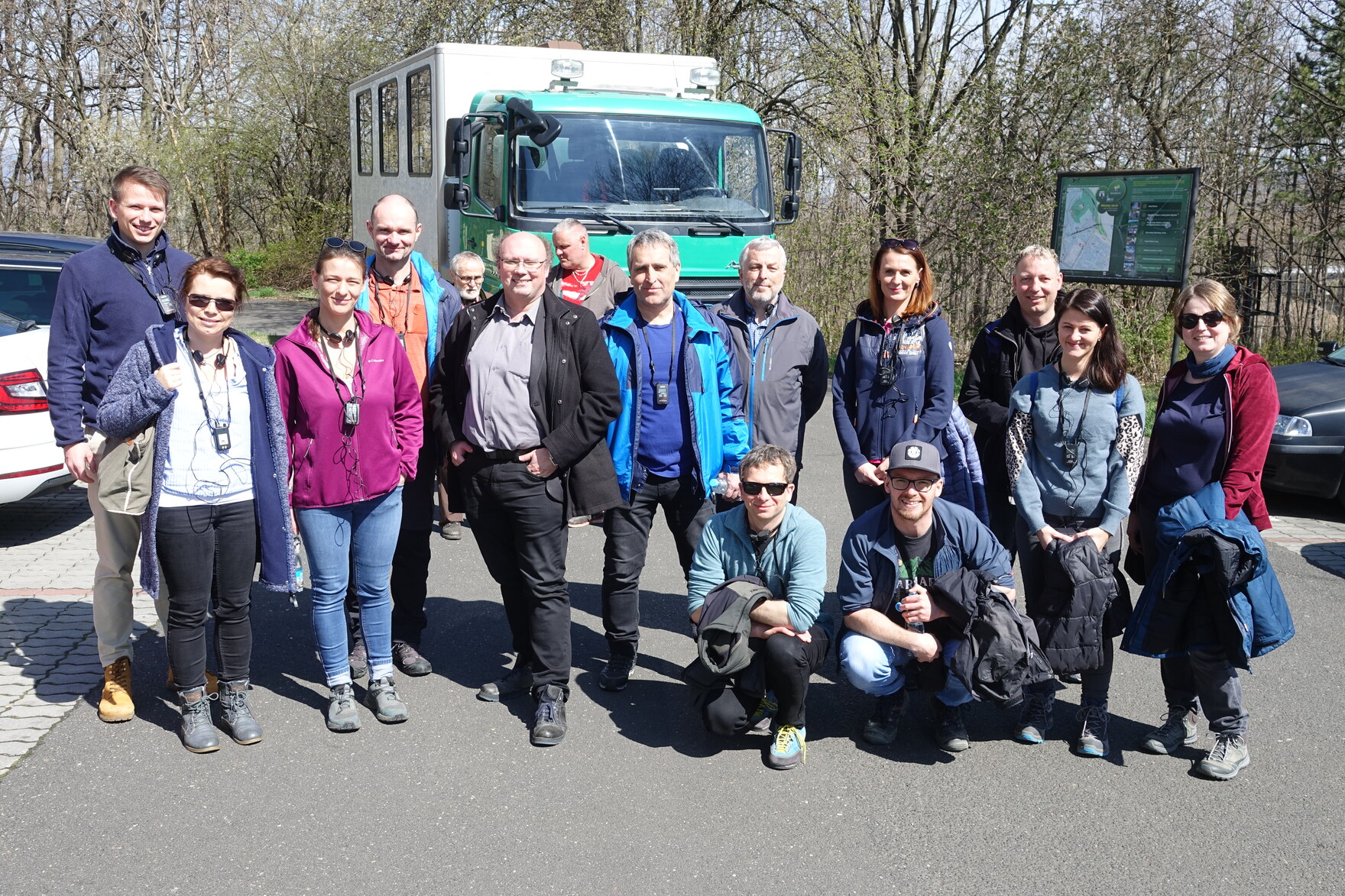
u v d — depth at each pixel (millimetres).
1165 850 3619
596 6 17688
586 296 6508
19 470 6418
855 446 4957
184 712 4262
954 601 4133
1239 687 4109
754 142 9156
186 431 4004
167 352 3975
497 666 5160
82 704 4570
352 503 4324
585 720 4574
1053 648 4156
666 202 8719
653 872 3457
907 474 4051
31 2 28062
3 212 29844
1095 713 4375
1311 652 5387
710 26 17578
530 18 18828
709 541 4395
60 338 4180
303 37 26453
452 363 4508
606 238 8406
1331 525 7883
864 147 15367
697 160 8891
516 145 8406
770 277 4941
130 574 4414
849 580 4309
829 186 15406
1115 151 14188
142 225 4211
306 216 26281
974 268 14945
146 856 3484
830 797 3957
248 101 27156
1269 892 3393
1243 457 4141
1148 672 5152
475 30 19438
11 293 7383
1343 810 3889
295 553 4238
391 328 4418
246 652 4297
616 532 4762
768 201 9125
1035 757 4297
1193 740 4422
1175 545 4070
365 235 13984
